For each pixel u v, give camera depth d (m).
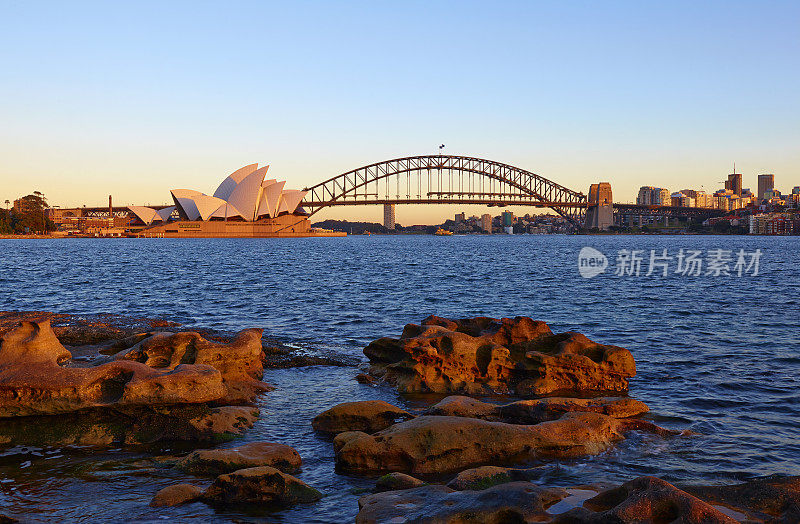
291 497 7.32
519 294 32.47
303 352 16.16
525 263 66.31
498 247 130.75
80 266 57.09
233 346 12.87
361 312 24.75
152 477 8.09
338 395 12.32
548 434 8.97
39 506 7.18
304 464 8.62
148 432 9.61
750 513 6.05
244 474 7.40
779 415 10.87
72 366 11.35
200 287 36.38
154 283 39.12
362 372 14.14
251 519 6.88
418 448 8.43
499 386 12.67
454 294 32.38
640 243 157.00
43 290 34.25
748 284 38.31
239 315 23.83
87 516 6.91
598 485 7.48
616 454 8.91
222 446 9.35
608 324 21.45
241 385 12.16
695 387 12.77
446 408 10.03
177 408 9.95
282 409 11.36
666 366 14.74
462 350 12.91
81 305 27.47
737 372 14.07
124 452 9.07
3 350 10.84
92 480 8.00
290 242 168.00
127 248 113.56
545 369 12.63
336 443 8.94
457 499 6.36
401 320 22.48
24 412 9.69
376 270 53.84
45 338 11.27
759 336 18.81
